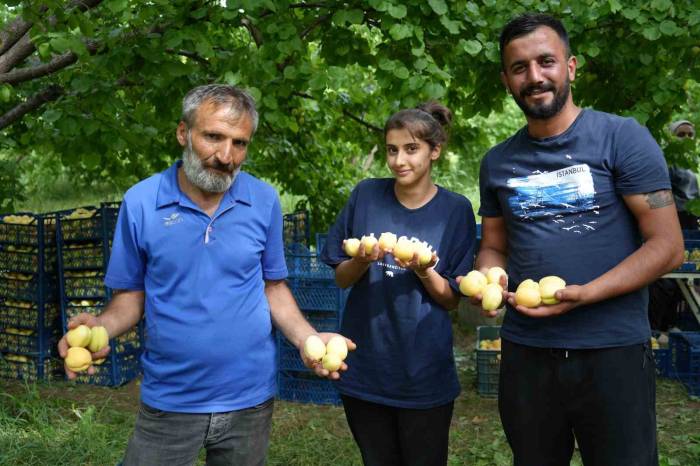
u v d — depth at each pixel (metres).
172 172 2.47
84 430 4.81
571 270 2.53
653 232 2.46
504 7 4.68
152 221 2.41
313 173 8.18
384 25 4.42
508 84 2.61
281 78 4.71
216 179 2.33
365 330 2.97
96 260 6.24
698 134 5.83
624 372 2.51
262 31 4.57
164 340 2.43
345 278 2.97
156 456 2.48
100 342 2.43
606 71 5.71
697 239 6.62
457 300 2.96
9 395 5.39
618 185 2.51
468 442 4.95
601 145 2.51
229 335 2.44
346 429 5.17
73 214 6.36
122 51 4.49
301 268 5.66
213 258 2.42
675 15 4.63
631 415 2.51
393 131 2.90
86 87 4.68
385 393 2.93
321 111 7.67
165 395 2.45
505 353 2.77
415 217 2.97
